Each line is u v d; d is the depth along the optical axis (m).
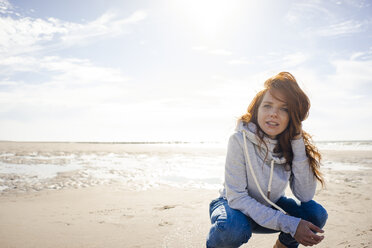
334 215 3.20
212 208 1.78
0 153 14.11
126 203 3.90
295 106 1.54
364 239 2.35
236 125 1.72
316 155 1.71
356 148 23.97
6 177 6.48
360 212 3.34
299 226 1.42
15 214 3.24
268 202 1.65
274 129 1.56
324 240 2.37
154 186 5.49
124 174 7.15
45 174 7.00
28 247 2.22
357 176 6.73
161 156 13.88
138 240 2.41
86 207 3.66
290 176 1.77
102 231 2.63
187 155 14.71
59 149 18.33
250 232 1.51
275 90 1.56
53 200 4.15
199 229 2.69
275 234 2.56
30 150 16.62
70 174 7.00
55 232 2.59
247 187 1.70
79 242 2.35
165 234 2.55
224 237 1.47
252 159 1.62
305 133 1.70
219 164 9.90
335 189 4.96
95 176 6.74
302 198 1.73
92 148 20.86
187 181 6.14
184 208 3.56
